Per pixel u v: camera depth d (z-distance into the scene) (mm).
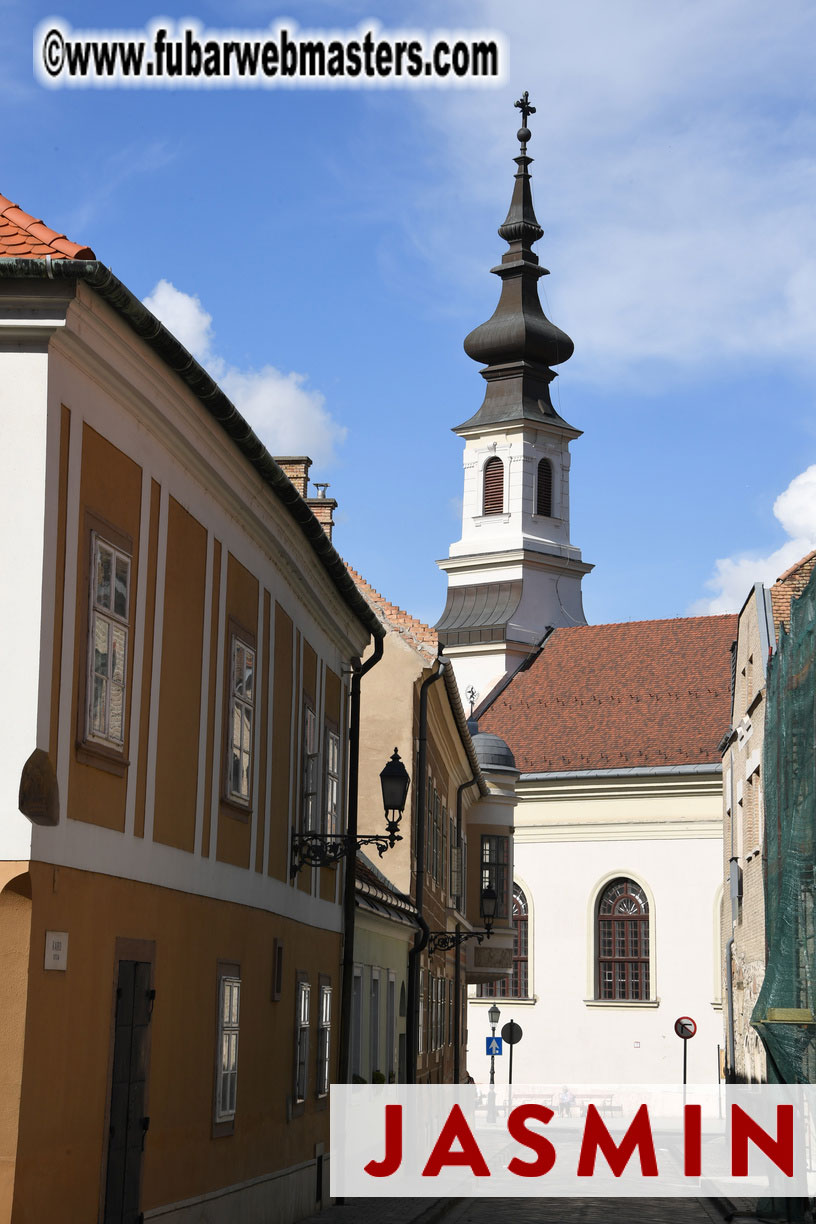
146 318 11969
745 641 38656
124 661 12883
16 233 11461
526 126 93375
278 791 19297
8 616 10984
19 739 10867
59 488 11398
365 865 30047
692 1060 60250
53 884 11211
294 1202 20562
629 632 71875
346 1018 24156
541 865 64062
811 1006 21625
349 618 23844
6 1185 10484
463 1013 47188
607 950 62750
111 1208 12609
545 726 67938
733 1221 24797
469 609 85875
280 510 18062
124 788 12898
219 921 16203
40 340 11203
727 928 43688
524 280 91438
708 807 61094
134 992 13266
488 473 89062
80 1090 11828
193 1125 15188
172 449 14164
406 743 33625
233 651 16672
